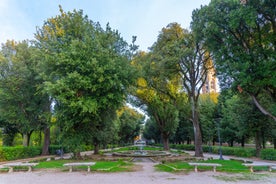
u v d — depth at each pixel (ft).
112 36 58.85
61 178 31.81
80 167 41.19
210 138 123.54
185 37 69.26
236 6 44.09
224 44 48.60
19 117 75.82
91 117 54.80
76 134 55.67
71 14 58.54
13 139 106.73
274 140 85.30
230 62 45.39
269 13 41.81
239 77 42.37
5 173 37.06
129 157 71.41
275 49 43.39
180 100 80.94
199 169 39.91
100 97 52.11
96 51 52.85
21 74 73.82
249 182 28.63
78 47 51.55
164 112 118.32
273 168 37.86
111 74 51.78
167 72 71.67
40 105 80.53
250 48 46.44
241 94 54.29
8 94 71.77
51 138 111.86
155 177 32.73
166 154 78.89
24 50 77.82
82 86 49.55
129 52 62.64
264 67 40.32
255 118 70.85
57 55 50.62
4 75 73.41
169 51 68.33
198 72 74.13
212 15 47.32
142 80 86.53
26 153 75.72
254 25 39.86
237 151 80.84
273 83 39.47
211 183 28.04
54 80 53.67
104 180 30.17
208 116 123.85
